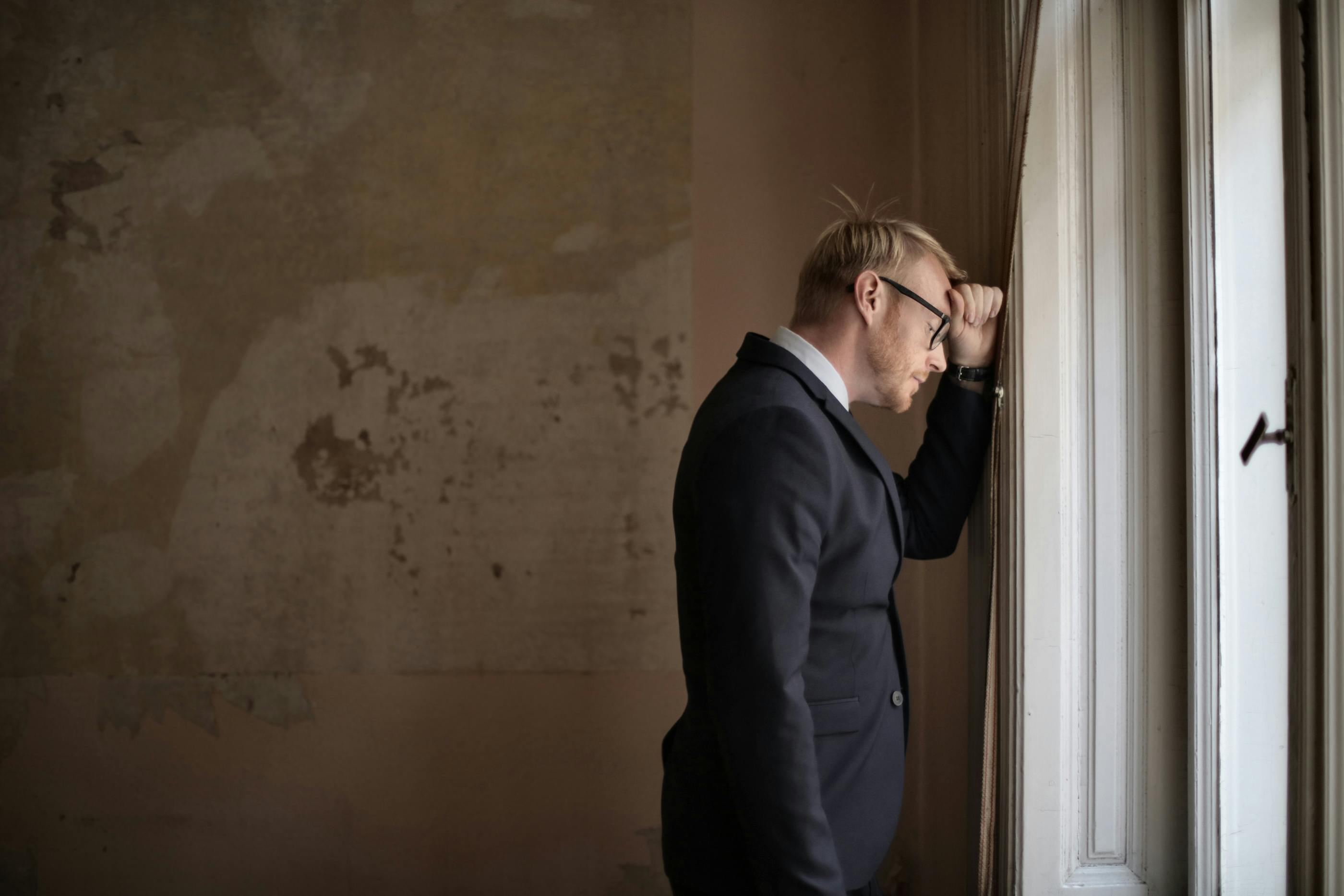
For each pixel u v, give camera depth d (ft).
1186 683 4.87
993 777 4.95
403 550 7.13
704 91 6.98
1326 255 4.28
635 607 6.97
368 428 7.18
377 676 7.12
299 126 7.30
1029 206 4.89
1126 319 4.91
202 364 7.31
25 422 7.38
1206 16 4.62
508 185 7.12
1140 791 4.92
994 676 4.98
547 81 7.11
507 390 7.07
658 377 6.98
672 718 6.94
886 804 4.28
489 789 7.02
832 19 6.91
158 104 7.40
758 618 3.53
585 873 6.96
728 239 6.94
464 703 7.06
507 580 7.05
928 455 5.13
